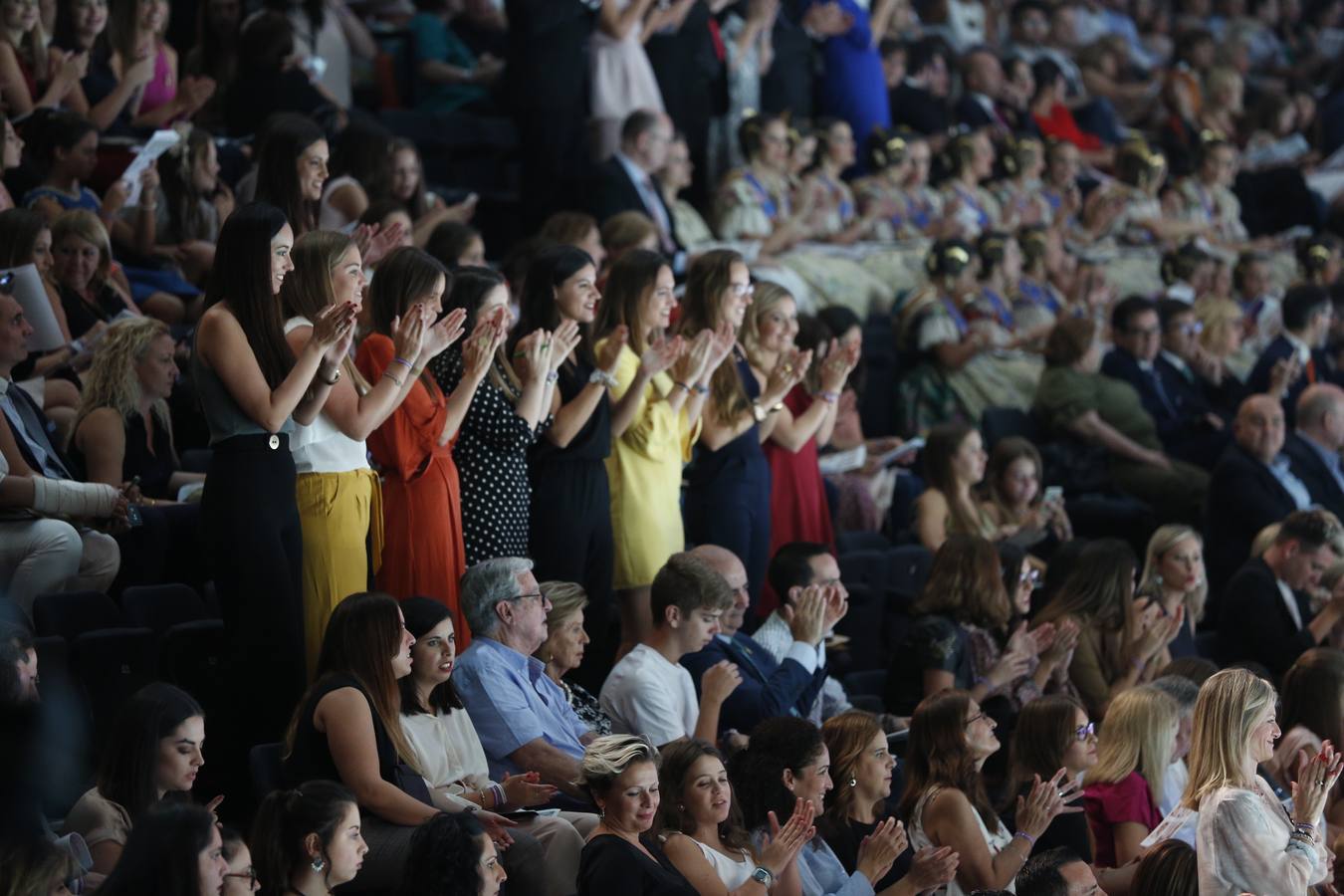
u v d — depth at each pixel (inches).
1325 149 1744.6
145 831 487.2
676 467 835.4
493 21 1409.9
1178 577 923.4
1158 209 1537.9
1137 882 664.4
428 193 1104.8
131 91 1019.3
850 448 1083.9
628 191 1155.9
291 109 1089.4
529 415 748.6
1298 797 646.5
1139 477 1165.7
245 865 509.7
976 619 851.4
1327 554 944.9
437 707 660.7
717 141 1314.0
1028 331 1279.5
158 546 748.6
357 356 703.1
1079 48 1808.6
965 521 995.9
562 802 682.8
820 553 816.9
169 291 950.4
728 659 767.7
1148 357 1210.6
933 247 1250.6
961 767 690.8
